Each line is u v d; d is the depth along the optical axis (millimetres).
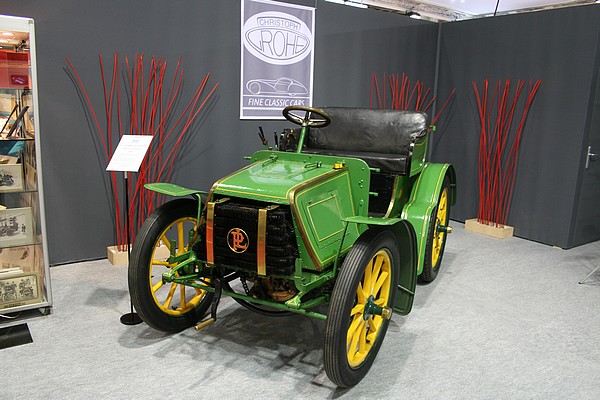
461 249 4625
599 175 4848
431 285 3688
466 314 3197
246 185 2400
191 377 2398
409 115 3721
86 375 2383
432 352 2709
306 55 4805
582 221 4797
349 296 2143
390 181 3258
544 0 5625
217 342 2742
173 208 2770
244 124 4555
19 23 2666
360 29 5156
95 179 3848
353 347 2322
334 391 2326
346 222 2555
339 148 3891
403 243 2672
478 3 5809
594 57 4387
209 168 4422
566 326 3074
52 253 3775
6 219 2865
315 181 2439
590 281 3859
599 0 5301
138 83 3877
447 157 5852
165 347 2670
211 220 2379
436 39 5812
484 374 2512
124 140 2984
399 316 3146
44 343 2666
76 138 3713
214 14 4152
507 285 3729
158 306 2699
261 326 2943
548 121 4777
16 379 2334
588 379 2506
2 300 2871
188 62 4098
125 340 2727
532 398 2330
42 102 3537
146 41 3863
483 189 5297
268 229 2252
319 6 4805
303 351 2674
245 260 2359
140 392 2268
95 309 3084
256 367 2504
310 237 2324
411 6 5711
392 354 2678
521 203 5074
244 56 4395
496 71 5188
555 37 4656
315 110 2758
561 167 4711
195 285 2604
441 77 5859
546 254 4551
